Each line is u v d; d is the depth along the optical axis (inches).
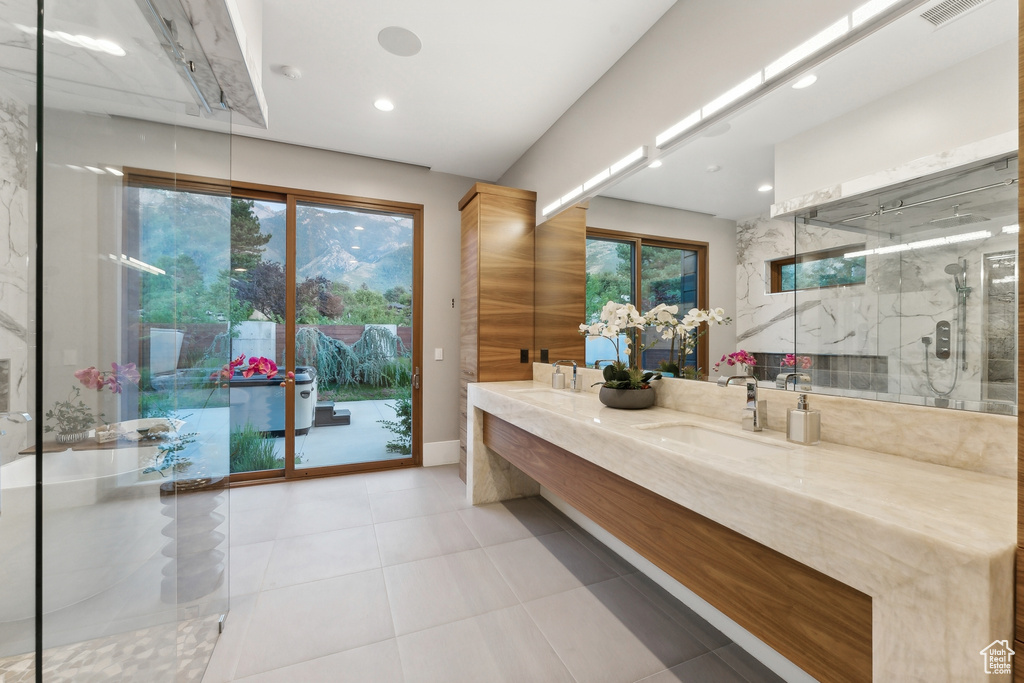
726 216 65.5
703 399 69.7
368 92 103.2
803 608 33.3
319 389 138.3
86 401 35.6
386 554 86.4
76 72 34.3
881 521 26.9
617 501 56.7
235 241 128.9
